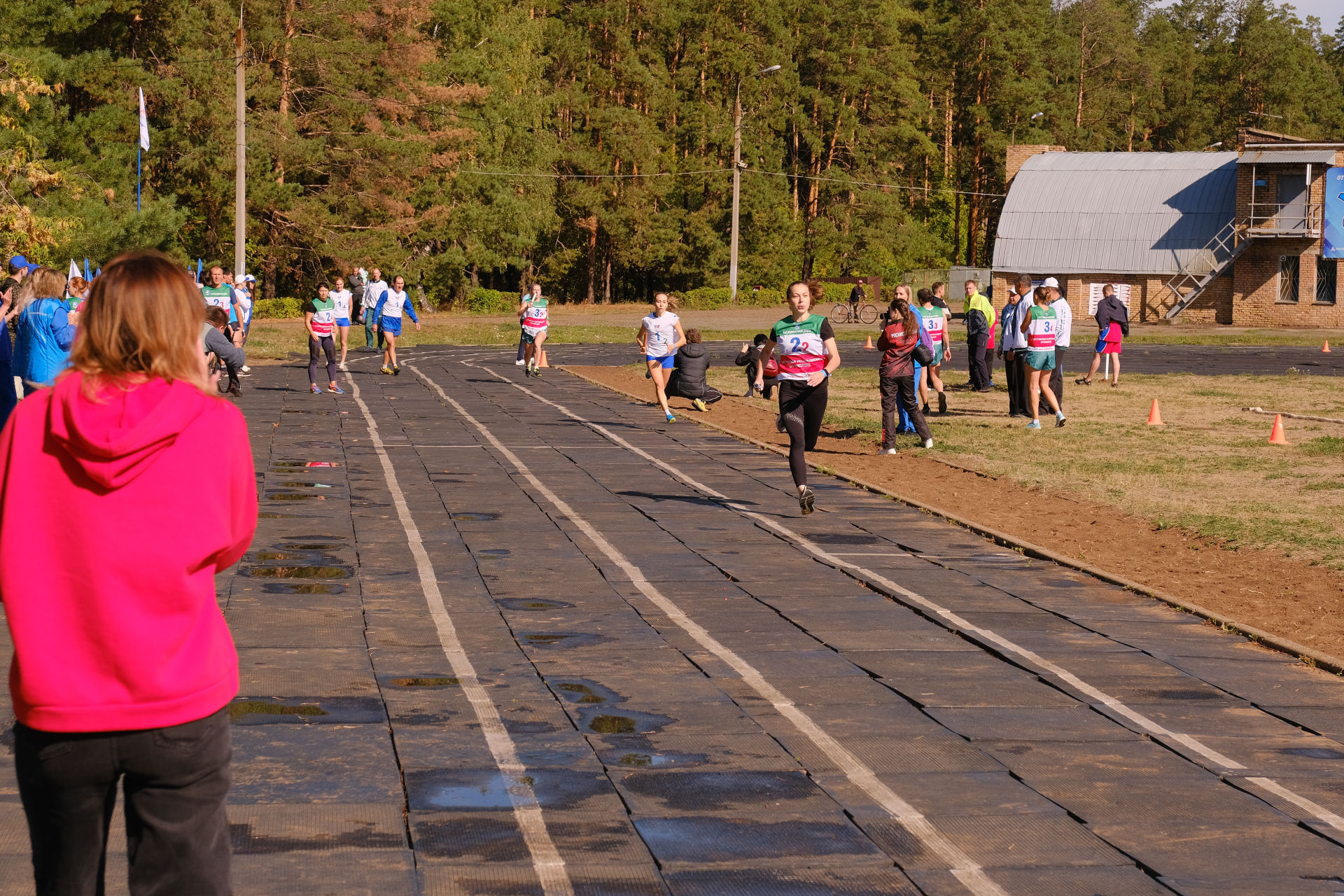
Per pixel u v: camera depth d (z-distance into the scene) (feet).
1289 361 130.93
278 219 198.80
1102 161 240.53
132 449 10.24
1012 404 73.46
